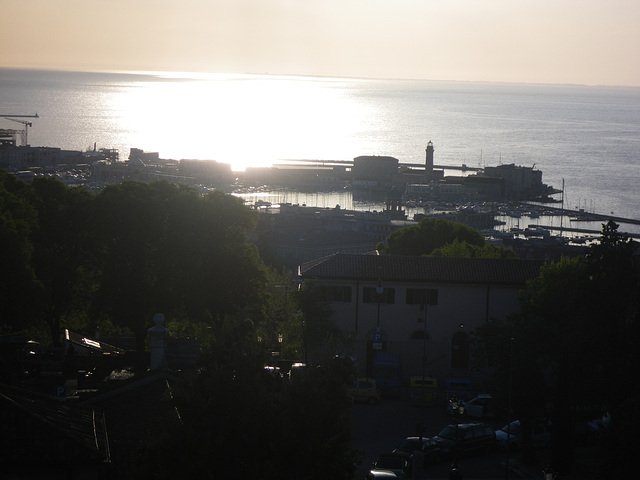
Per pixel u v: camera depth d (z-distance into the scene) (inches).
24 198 3890.3
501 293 3740.2
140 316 3873.0
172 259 3932.1
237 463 1386.6
